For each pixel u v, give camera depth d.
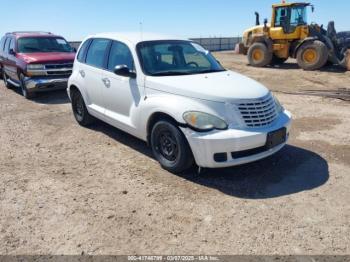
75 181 4.70
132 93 5.26
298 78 13.58
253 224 3.63
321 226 3.57
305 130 6.67
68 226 3.66
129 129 5.45
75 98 7.12
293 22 16.77
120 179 4.72
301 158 5.29
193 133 4.29
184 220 3.72
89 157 5.54
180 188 4.43
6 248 3.31
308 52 15.78
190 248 3.28
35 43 10.73
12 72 10.77
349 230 3.50
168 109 4.51
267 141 4.44
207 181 4.60
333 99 9.41
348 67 15.22
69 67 10.04
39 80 9.60
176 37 6.07
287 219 3.71
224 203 4.05
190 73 5.26
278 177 4.68
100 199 4.20
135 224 3.67
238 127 4.32
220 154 4.25
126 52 5.52
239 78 5.13
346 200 4.07
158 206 4.01
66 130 6.97
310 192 4.26
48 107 9.07
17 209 4.00
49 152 5.80
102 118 6.24
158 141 4.90
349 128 6.75
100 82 6.02
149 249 3.27
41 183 4.65
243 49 20.17
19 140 6.44
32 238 3.46
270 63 18.80
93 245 3.34
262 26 18.22
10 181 4.72
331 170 4.86
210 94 4.37
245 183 4.53
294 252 3.19
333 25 16.62
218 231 3.52
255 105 4.43
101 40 6.27
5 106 9.27
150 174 4.85
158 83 4.85
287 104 8.91
